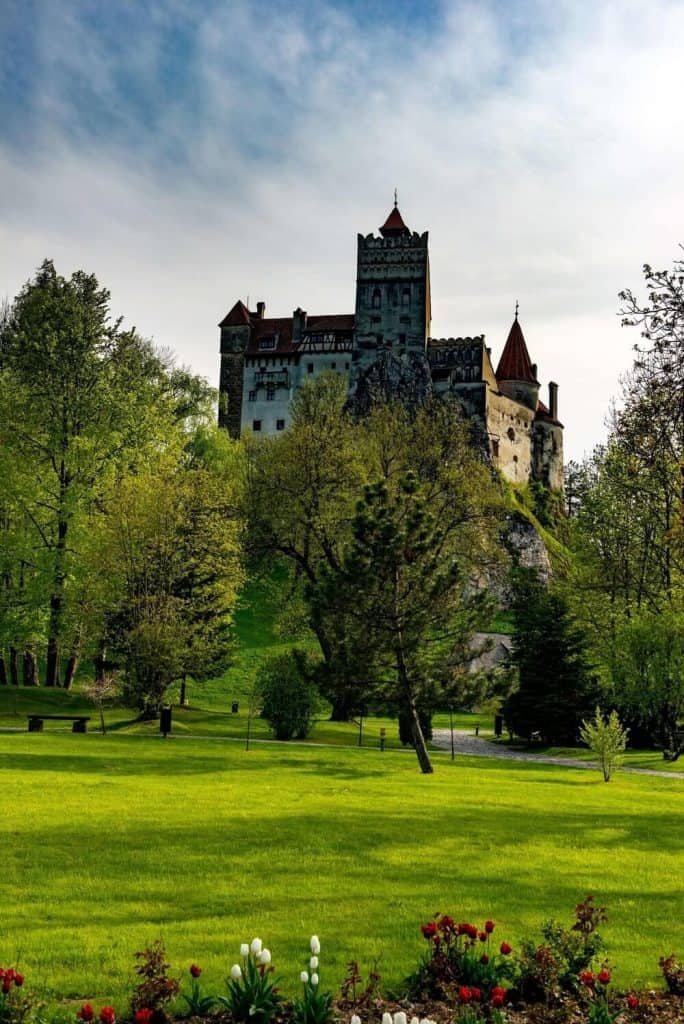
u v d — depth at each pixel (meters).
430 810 22.73
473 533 55.28
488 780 31.36
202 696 64.25
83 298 59.28
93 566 48.84
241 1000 9.02
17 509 52.41
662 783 34.06
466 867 16.33
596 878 15.87
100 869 15.24
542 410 146.50
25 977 10.19
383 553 34.94
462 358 127.88
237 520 53.41
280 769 31.52
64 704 51.47
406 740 46.59
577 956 10.40
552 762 42.16
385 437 63.03
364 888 14.54
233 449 87.19
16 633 49.69
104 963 10.72
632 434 36.97
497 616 81.00
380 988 10.16
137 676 44.94
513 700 51.12
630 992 10.16
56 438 54.19
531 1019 9.35
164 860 16.02
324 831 19.16
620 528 51.16
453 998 9.54
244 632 75.81
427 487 53.12
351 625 36.03
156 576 49.00
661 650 43.25
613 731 33.94
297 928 12.33
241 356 132.62
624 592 51.16
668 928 12.97
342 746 42.72
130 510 48.56
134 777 27.39
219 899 13.66
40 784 24.61
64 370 55.75
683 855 18.36
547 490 133.12
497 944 11.86
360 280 128.88
